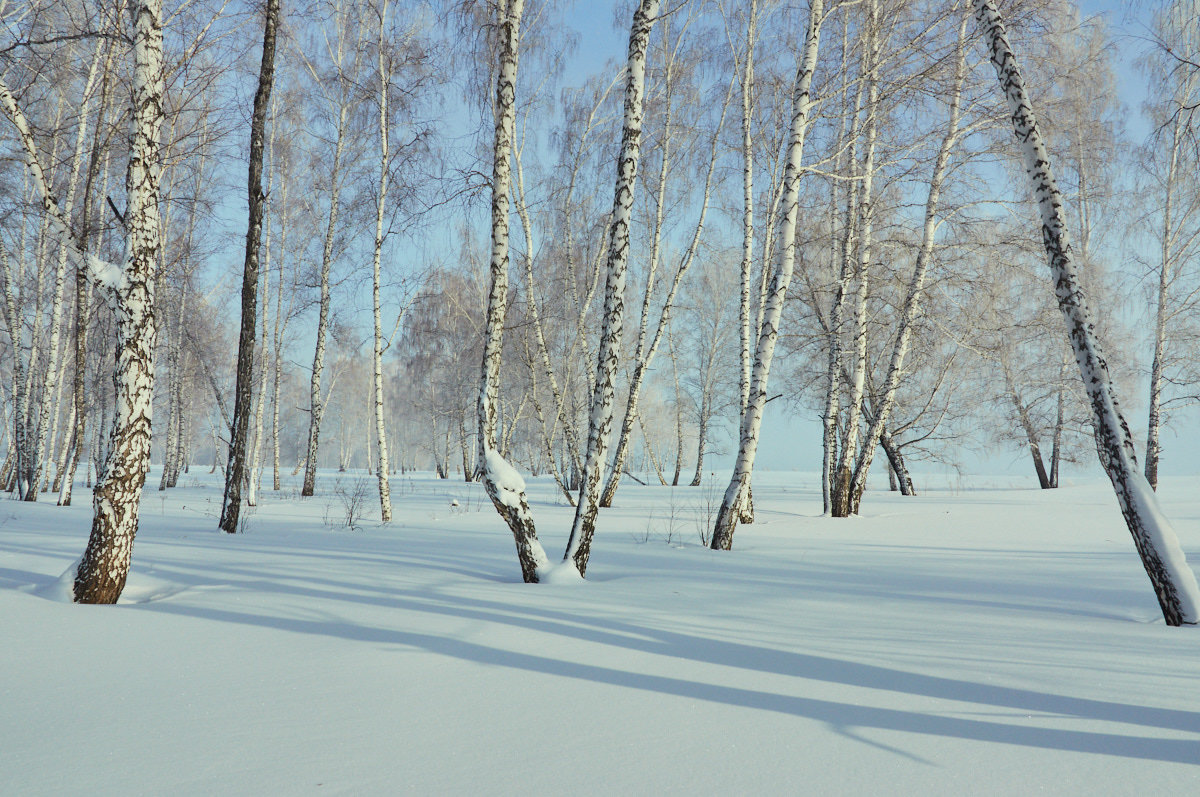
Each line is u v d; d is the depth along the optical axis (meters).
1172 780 2.28
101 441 22.23
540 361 23.17
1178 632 4.70
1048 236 5.80
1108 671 3.60
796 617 5.07
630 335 23.86
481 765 2.38
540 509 17.64
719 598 5.84
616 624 4.64
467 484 30.94
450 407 33.59
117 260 16.16
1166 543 5.16
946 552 9.69
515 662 3.69
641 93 7.41
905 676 3.49
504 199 7.54
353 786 2.20
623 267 7.32
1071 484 26.81
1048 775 2.32
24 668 3.47
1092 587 6.80
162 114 5.85
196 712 2.90
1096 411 5.59
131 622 4.48
